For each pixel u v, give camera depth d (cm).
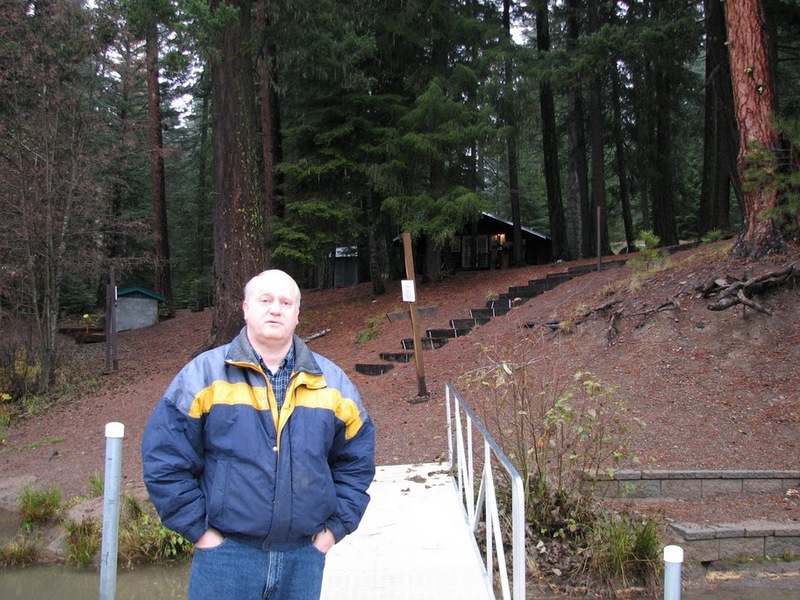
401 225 1761
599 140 2078
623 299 1044
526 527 552
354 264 3519
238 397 255
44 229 1393
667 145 2288
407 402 965
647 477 614
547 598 492
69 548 620
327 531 266
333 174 1806
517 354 1005
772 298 904
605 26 1692
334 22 1538
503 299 1501
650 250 1221
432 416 876
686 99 2466
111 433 321
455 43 1889
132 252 2631
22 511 707
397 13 1717
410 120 1684
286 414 259
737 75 1022
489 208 1702
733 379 807
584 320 1038
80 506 678
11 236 1341
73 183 1406
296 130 1798
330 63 1605
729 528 537
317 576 262
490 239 2675
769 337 855
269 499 248
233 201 1488
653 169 2262
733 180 1572
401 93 1923
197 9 1173
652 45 1688
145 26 1244
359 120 1762
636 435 720
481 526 550
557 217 2333
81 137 1420
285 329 267
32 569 607
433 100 1652
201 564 251
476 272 2072
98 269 1555
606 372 880
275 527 248
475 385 906
